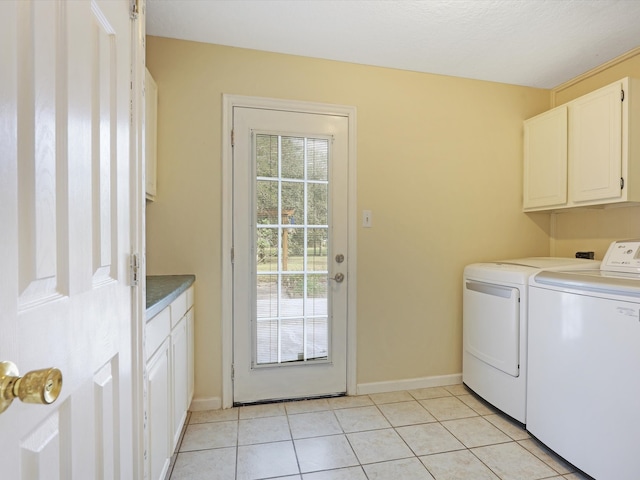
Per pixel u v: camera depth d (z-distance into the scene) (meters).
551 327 1.67
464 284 2.40
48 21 0.55
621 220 2.23
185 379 1.78
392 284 2.37
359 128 2.29
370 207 2.32
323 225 2.24
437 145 2.44
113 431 0.82
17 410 0.46
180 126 2.03
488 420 1.99
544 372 1.71
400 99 2.36
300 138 2.20
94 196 0.72
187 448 1.69
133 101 0.96
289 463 1.59
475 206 2.53
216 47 2.07
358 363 2.31
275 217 2.17
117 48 0.85
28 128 0.50
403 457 1.64
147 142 1.81
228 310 2.09
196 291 2.05
